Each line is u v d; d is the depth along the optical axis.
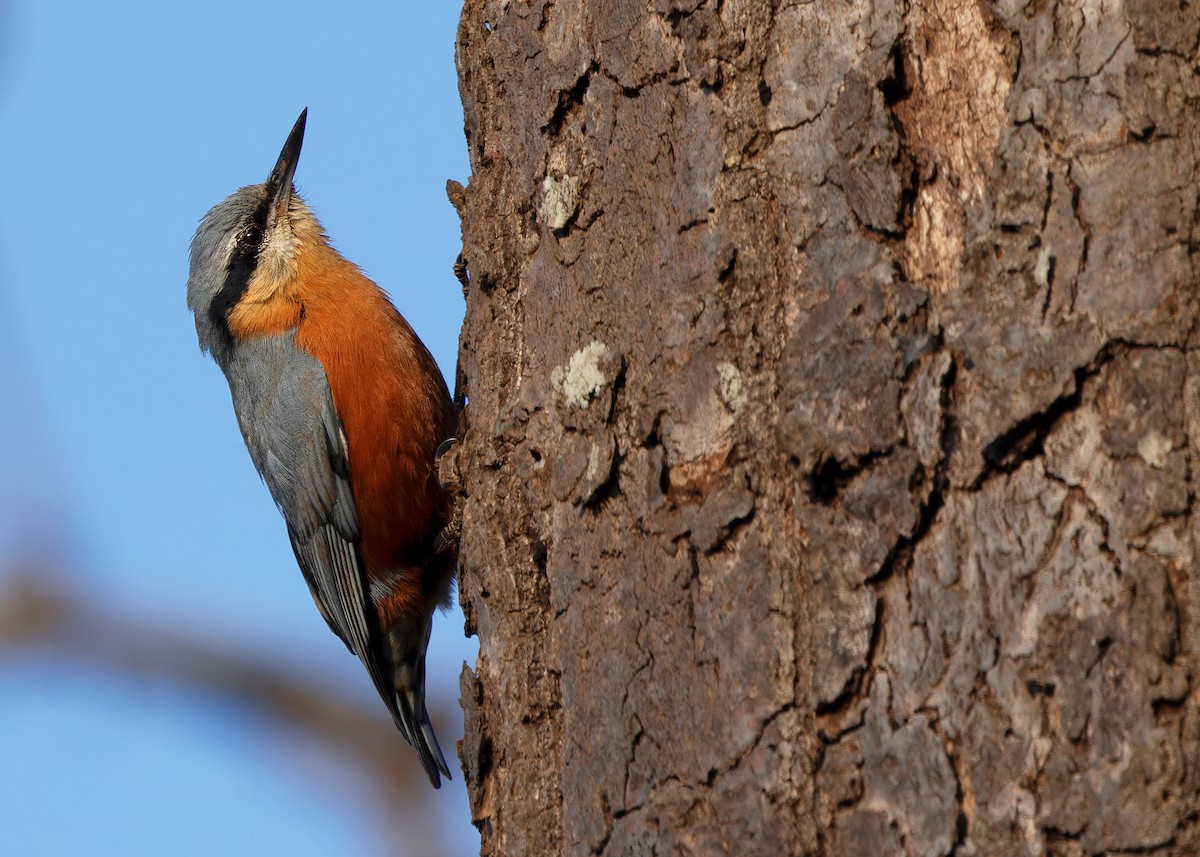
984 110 6.39
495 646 7.99
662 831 6.50
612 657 6.98
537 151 8.20
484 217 8.63
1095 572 5.73
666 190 7.26
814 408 6.41
